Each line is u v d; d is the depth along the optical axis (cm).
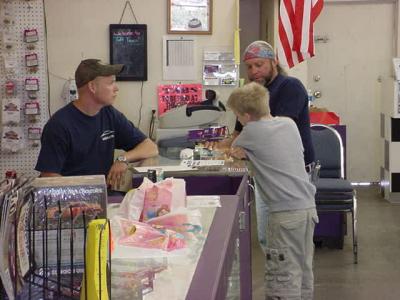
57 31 434
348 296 362
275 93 325
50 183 133
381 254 443
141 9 437
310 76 692
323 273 403
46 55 434
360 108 695
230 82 443
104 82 264
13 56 427
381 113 646
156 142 395
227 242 140
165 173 288
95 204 133
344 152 475
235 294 183
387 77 630
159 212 156
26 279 118
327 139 459
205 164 305
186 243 137
